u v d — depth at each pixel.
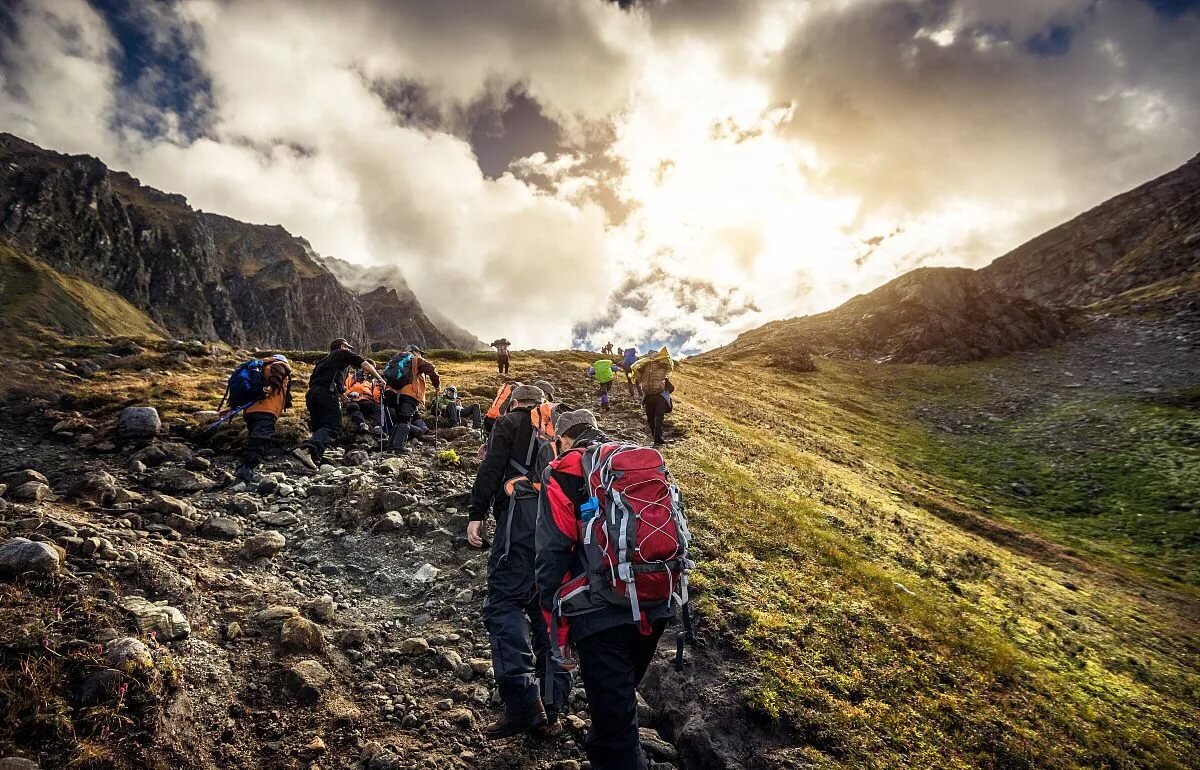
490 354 42.06
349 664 5.06
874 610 8.07
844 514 14.09
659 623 3.85
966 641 8.12
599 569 3.79
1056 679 8.01
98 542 5.22
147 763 3.53
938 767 5.35
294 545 6.99
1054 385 55.97
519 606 4.80
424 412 13.93
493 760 4.43
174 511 6.84
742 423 26.11
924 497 25.31
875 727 5.58
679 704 5.46
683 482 11.48
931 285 80.94
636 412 19.67
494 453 4.93
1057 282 157.38
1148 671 10.45
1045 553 21.89
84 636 4.06
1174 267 111.81
